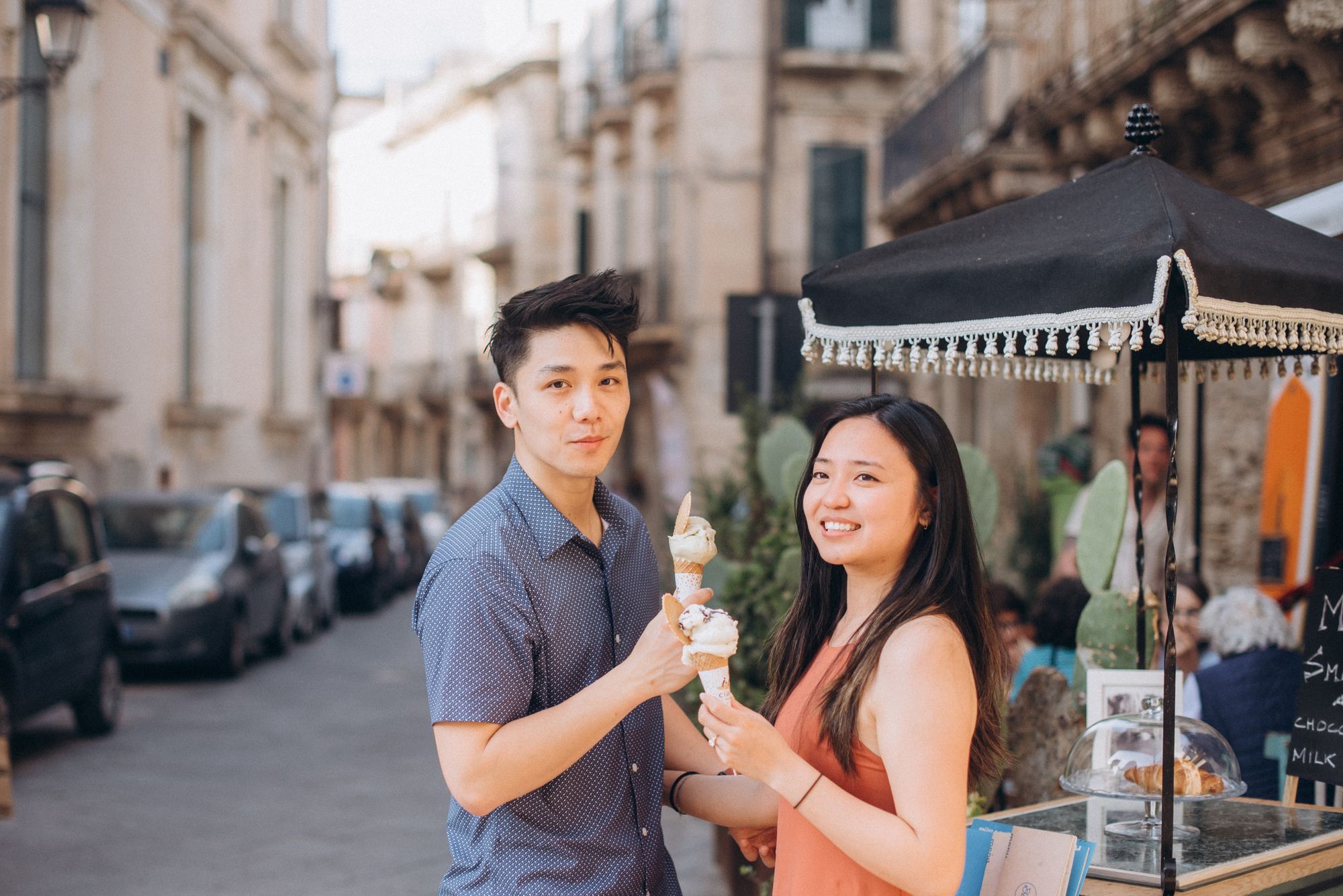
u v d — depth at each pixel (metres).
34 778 7.89
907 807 2.04
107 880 5.84
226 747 8.98
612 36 26.64
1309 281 2.65
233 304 20.28
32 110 14.02
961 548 2.26
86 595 8.78
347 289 50.41
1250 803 3.23
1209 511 7.77
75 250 14.41
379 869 6.07
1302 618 5.88
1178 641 4.40
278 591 13.74
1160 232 2.45
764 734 2.10
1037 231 2.77
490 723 2.21
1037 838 2.49
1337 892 2.77
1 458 10.19
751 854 2.73
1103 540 3.91
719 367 21.44
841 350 3.10
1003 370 3.66
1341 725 3.37
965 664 2.15
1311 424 5.98
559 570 2.36
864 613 2.34
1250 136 7.32
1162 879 2.53
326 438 24.98
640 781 2.45
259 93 21.52
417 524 24.52
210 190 19.28
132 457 16.14
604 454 2.34
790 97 21.38
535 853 2.30
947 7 21.64
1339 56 6.17
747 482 6.82
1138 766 2.85
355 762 8.54
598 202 27.11
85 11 9.66
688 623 2.09
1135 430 3.88
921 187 12.68
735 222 21.42
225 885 5.80
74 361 14.38
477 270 39.16
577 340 2.32
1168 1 7.20
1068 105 8.76
